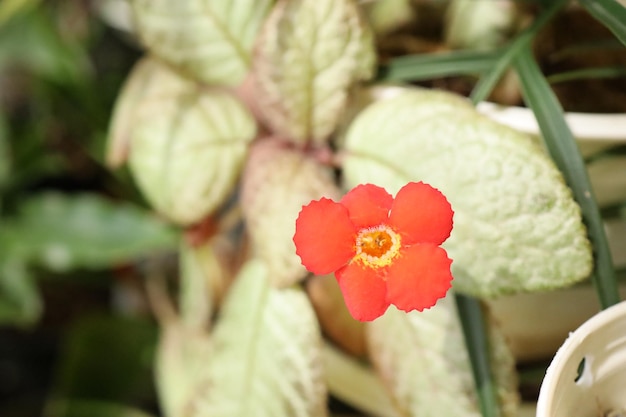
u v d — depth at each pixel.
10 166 0.43
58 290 0.46
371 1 0.28
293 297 0.27
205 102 0.29
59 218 0.39
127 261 0.42
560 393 0.23
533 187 0.24
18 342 0.47
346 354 0.30
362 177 0.26
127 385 0.39
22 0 0.33
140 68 0.31
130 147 0.30
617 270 0.26
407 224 0.22
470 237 0.24
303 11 0.26
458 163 0.24
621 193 0.26
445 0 0.28
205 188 0.28
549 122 0.24
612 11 0.24
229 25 0.28
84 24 0.45
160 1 0.28
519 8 0.27
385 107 0.26
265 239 0.27
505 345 0.25
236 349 0.28
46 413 0.39
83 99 0.41
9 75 0.49
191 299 0.32
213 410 0.27
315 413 0.26
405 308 0.22
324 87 0.27
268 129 0.29
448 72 0.26
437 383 0.26
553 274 0.24
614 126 0.25
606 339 0.23
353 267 0.22
